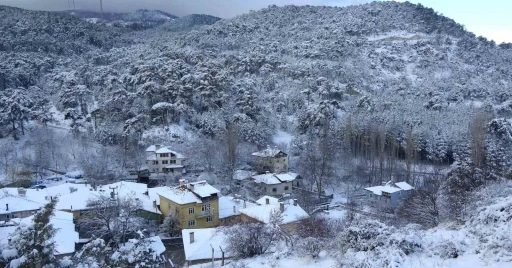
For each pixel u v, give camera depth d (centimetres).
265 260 2061
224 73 10638
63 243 3259
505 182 3444
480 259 1396
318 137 8331
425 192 4172
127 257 1662
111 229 3631
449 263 1395
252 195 6034
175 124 8738
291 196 5947
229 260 2453
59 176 6694
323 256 1923
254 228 2591
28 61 13462
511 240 1462
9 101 8250
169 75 10144
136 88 10481
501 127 7800
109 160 7231
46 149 7256
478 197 2827
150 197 4978
